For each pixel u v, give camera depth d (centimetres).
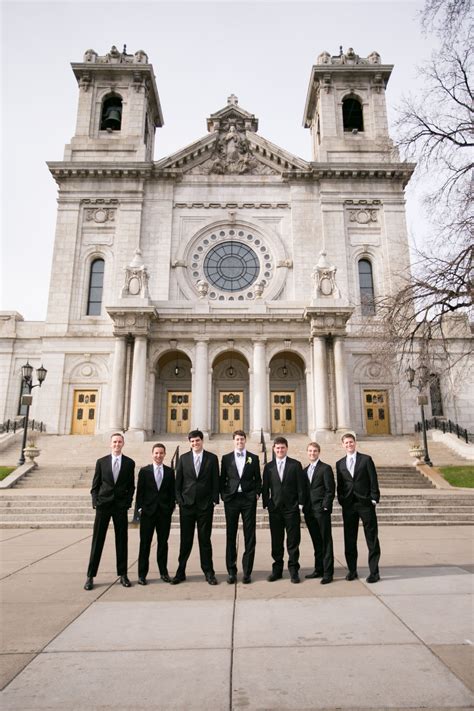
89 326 3734
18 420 3578
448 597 686
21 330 3859
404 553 1030
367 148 4197
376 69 4369
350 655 485
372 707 388
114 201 4012
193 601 682
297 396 3675
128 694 406
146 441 3102
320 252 3578
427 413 3553
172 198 4062
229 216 4041
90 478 2164
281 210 4081
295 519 804
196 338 3275
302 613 620
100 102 4381
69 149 4175
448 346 3516
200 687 419
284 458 830
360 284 3900
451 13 1432
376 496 788
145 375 3189
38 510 1578
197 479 810
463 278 1733
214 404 3669
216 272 3981
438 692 408
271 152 4138
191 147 4116
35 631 558
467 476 2200
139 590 745
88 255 3912
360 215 4006
